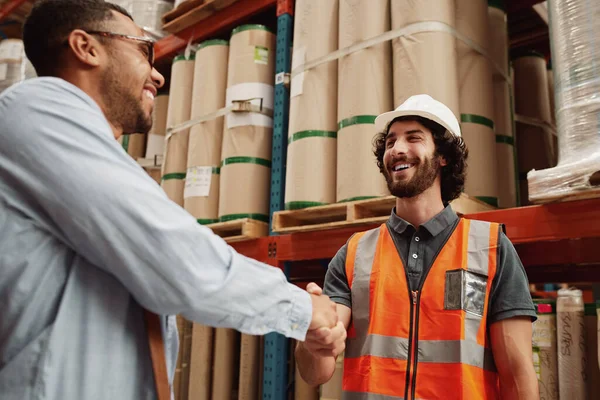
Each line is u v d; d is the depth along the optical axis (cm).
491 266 143
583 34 169
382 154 191
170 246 85
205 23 331
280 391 240
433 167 162
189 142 310
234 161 279
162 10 364
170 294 86
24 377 85
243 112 283
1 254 86
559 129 175
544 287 414
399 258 155
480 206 215
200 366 282
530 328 138
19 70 382
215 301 89
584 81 166
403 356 141
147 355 98
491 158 230
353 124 226
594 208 164
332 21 255
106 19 107
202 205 291
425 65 213
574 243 205
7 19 470
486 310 140
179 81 332
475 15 240
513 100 295
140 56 111
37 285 87
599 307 178
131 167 90
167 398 95
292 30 293
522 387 129
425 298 145
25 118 88
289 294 100
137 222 84
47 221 88
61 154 84
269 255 254
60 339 86
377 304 151
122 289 95
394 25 228
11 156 88
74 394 86
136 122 115
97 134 89
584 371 185
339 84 240
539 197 169
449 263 147
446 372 135
